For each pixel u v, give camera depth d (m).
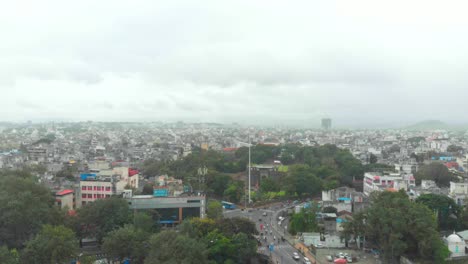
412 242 191.62
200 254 157.38
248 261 191.88
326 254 199.50
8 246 183.12
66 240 162.50
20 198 190.38
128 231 180.12
